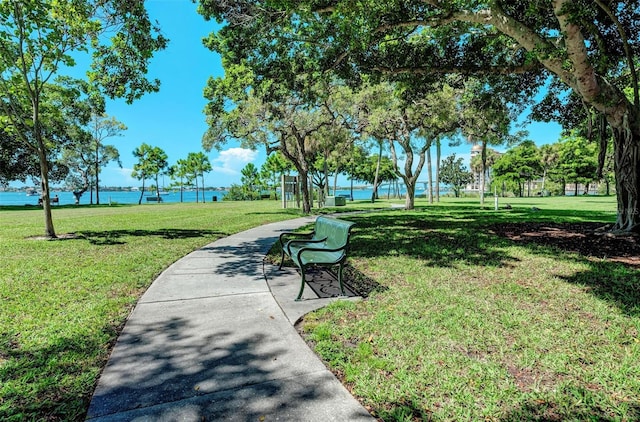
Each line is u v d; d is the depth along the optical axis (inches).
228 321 155.2
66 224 565.3
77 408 93.7
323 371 112.8
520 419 88.6
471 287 198.5
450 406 94.0
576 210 732.0
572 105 469.1
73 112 655.8
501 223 484.4
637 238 309.6
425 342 131.3
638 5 310.3
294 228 503.2
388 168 2138.3
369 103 784.3
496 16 280.7
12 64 390.3
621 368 110.6
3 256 300.5
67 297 189.0
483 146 1043.3
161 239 398.6
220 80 655.1
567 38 257.6
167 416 90.0
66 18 364.8
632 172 328.2
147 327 149.0
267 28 371.2
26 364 117.1
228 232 460.4
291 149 1008.2
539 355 120.1
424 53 394.6
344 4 273.1
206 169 2009.1
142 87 393.7
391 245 331.0
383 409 93.4
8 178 1398.9
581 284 196.1
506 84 473.7
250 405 94.6
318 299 184.5
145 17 339.9
